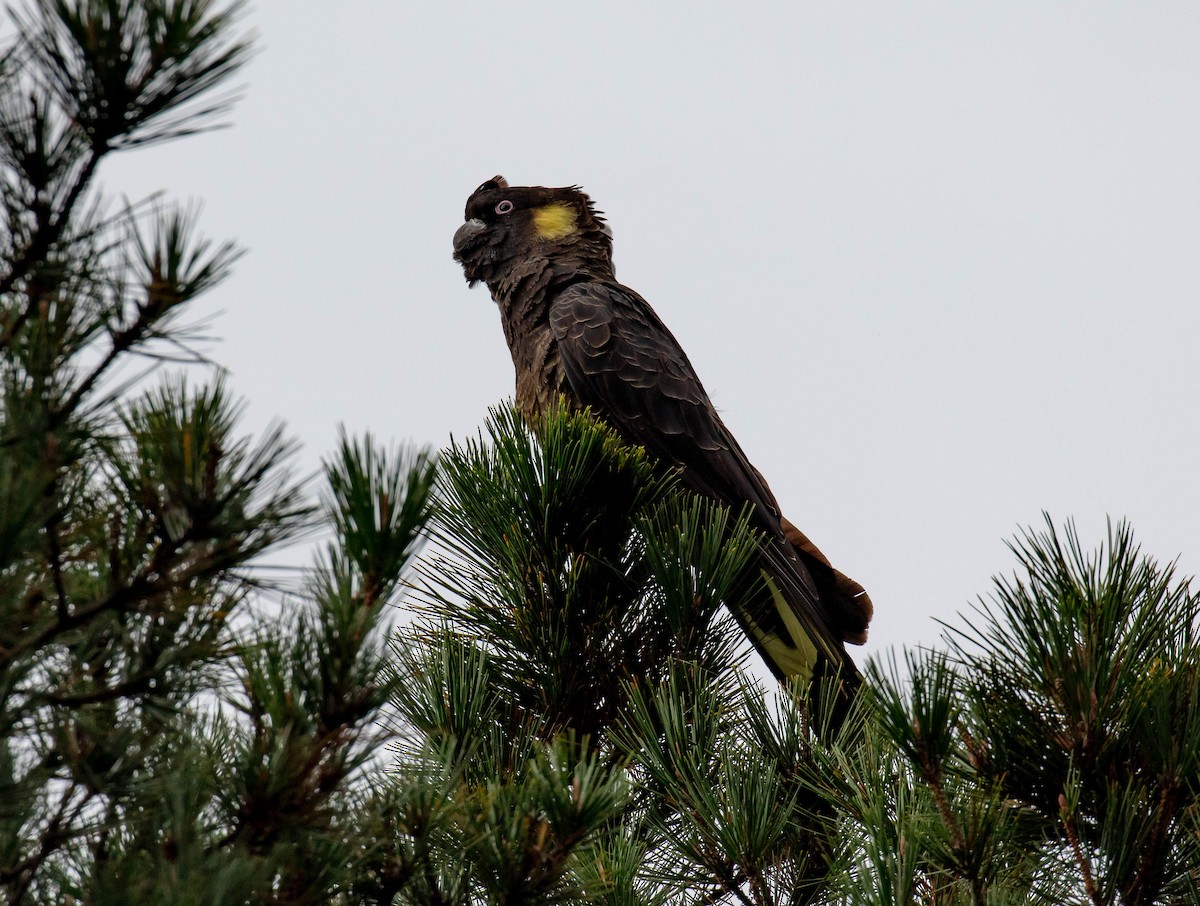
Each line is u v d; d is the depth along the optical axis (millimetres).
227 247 4566
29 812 4652
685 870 6879
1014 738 6062
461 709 7340
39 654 4766
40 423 4426
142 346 4605
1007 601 6188
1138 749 5973
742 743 7500
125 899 4277
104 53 4207
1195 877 5875
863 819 6316
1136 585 6172
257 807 4680
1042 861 6109
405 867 5430
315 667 4781
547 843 5203
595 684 8312
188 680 4938
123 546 4809
